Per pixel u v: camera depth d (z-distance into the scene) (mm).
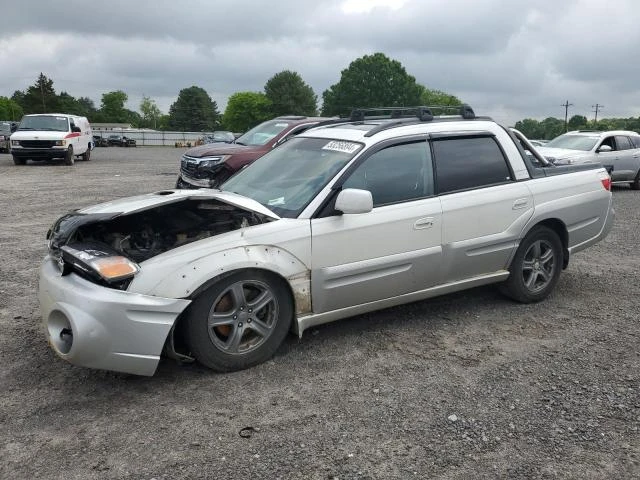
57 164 23750
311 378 3945
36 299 5555
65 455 3072
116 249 3869
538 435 3285
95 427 3338
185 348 3969
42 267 3992
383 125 4840
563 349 4465
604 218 5934
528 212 5230
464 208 4848
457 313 5223
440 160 4879
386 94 81125
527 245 5309
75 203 11852
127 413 3486
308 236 4148
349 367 4117
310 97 108688
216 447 3146
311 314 4270
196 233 4324
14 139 21984
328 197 4297
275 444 3178
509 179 5230
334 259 4258
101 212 3986
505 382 3914
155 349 3604
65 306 3520
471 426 3369
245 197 4480
